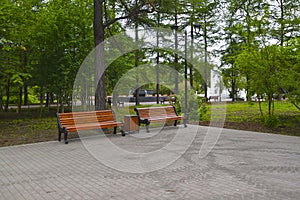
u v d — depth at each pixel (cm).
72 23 1577
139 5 1174
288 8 1683
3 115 1748
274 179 501
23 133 1100
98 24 1153
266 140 891
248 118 1384
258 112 1623
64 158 685
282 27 1195
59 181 506
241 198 411
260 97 1187
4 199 424
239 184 475
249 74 1116
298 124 1141
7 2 1171
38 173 559
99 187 470
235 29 1186
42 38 1578
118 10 1388
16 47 1369
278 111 1585
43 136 1017
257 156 681
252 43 1086
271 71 1054
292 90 1046
